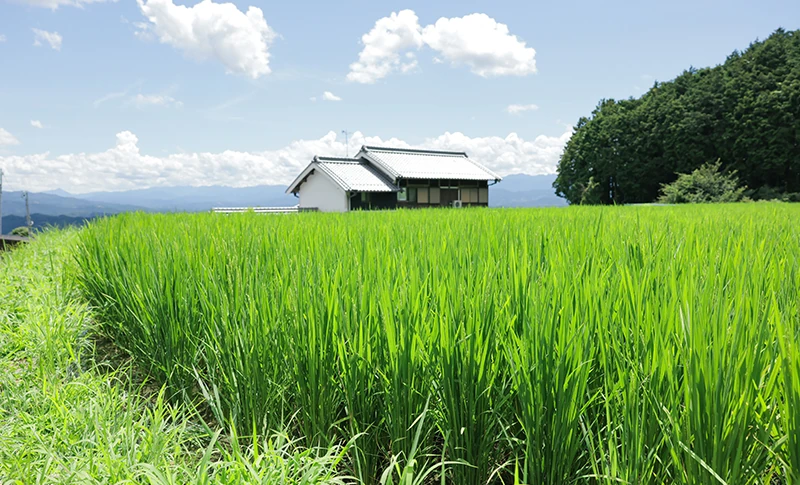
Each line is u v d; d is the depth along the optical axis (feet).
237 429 9.16
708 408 5.00
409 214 31.22
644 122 146.20
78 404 9.30
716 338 5.18
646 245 11.52
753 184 134.41
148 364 12.73
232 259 11.82
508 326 7.07
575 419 6.14
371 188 108.68
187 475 6.51
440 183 121.70
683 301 6.15
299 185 120.57
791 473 4.82
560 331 6.28
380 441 8.27
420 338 7.27
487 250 12.05
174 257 13.09
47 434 8.46
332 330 7.98
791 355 4.79
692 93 140.77
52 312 15.19
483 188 129.90
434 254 10.37
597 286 7.52
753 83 132.26
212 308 10.08
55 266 24.82
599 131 155.63
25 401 9.73
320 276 9.29
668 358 5.51
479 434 7.07
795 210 32.01
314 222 23.47
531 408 6.40
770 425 5.05
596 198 152.87
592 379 6.84
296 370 8.33
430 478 7.91
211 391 10.82
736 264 8.56
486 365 6.99
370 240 13.41
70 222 45.14
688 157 136.46
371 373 7.67
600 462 6.55
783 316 6.15
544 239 13.10
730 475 4.98
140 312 12.67
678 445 5.32
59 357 12.00
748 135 129.90
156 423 7.91
